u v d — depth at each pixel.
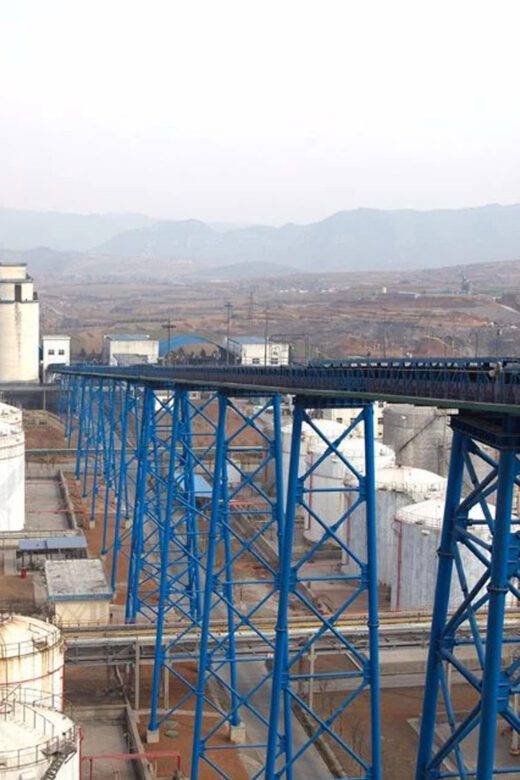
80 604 64.31
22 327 168.12
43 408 159.38
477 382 29.00
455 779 46.28
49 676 42.97
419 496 77.25
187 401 63.12
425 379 33.19
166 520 57.81
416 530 69.44
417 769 31.36
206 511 73.50
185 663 63.72
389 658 61.03
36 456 134.88
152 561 86.62
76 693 59.06
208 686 60.50
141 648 58.19
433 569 67.94
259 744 49.62
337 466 87.25
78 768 35.44
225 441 50.56
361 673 41.38
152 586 79.88
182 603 73.38
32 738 34.09
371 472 40.69
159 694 58.84
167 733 54.66
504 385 27.02
